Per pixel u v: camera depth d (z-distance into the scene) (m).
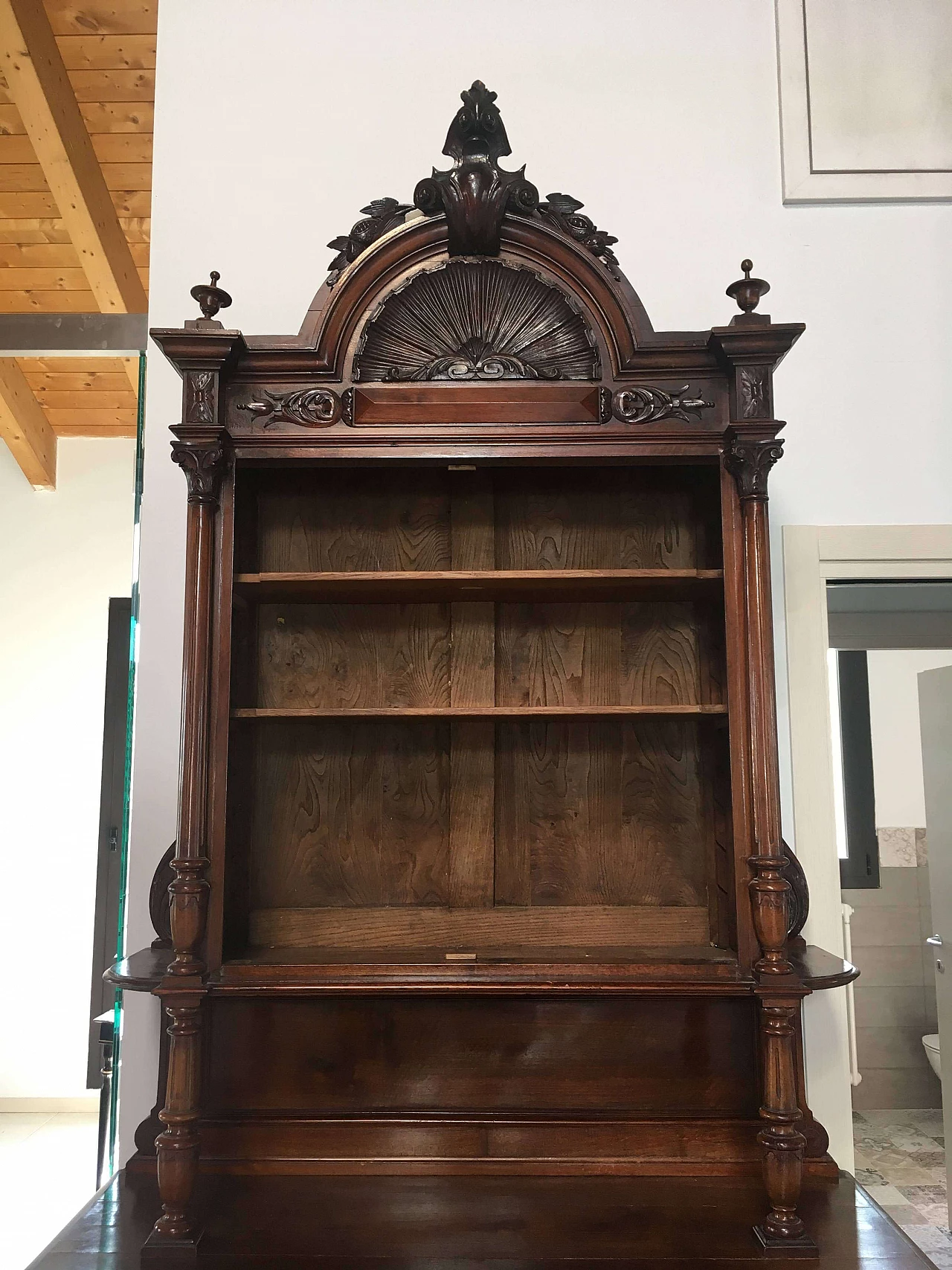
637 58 2.46
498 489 2.23
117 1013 2.23
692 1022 1.87
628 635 2.20
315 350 1.92
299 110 2.43
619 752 2.17
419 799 2.16
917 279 2.41
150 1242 1.62
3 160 3.43
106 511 4.82
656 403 1.92
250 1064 1.87
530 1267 1.56
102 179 3.47
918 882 2.89
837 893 2.22
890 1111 2.88
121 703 4.66
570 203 1.96
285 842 2.14
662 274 2.40
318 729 2.17
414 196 1.97
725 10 2.48
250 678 2.13
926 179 2.41
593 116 2.44
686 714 1.92
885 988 2.89
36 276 3.93
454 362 1.94
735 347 1.86
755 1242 1.64
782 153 2.43
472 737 2.15
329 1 2.46
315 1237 1.64
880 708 2.82
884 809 2.87
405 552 2.21
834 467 2.36
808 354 2.38
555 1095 1.86
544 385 1.93
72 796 4.66
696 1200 1.76
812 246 2.41
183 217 2.39
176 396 2.34
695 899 2.12
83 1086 4.54
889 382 2.38
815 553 2.32
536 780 2.16
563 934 2.10
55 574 4.79
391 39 2.45
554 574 1.90
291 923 2.09
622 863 2.14
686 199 2.42
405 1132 1.85
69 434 4.84
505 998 1.87
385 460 1.93
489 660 2.16
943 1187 2.62
